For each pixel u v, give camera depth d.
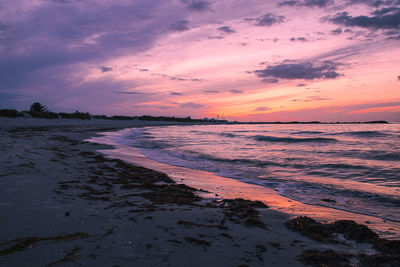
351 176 8.05
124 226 3.01
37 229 2.69
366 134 28.88
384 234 3.43
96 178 5.89
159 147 16.20
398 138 24.11
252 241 2.91
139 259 2.24
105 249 2.37
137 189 5.25
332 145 18.61
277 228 3.46
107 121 64.56
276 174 8.34
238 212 4.04
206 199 4.92
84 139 18.28
